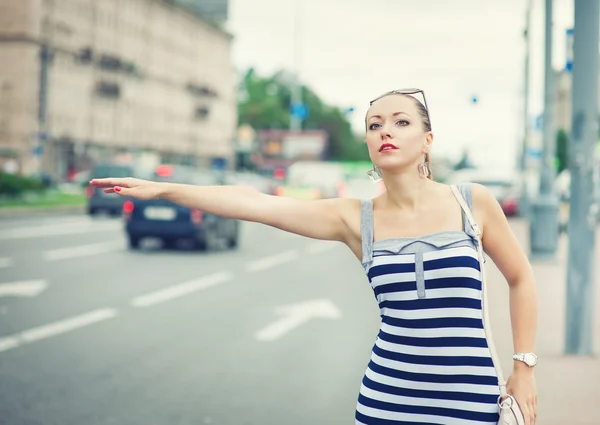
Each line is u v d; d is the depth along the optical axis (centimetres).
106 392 628
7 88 5875
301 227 252
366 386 238
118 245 1902
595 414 562
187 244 2030
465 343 227
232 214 254
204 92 9050
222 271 1473
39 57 5950
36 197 3784
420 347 229
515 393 244
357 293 1214
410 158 239
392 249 235
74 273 1366
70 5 6303
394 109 241
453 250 231
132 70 7294
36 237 2058
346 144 13338
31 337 834
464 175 3634
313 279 1383
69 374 683
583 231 756
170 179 1941
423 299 230
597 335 850
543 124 1677
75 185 5756
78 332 866
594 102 755
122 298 1115
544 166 1673
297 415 575
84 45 6531
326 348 810
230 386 654
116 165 3288
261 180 4350
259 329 909
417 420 230
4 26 5847
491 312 994
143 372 697
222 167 9738
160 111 7988
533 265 1611
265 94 13125
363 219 246
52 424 543
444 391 227
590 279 756
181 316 984
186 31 8531
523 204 3444
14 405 586
